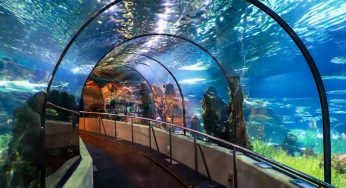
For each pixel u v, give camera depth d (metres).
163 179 7.18
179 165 8.50
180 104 15.91
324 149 4.98
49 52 5.18
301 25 8.16
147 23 7.66
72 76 8.05
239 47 11.32
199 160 7.58
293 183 3.92
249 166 5.20
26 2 3.57
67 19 4.99
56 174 4.44
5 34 3.77
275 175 4.39
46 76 5.08
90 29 6.54
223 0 6.46
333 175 7.86
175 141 9.25
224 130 9.73
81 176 4.54
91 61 10.00
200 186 6.45
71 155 5.77
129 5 5.90
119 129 14.86
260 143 13.53
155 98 17.70
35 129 3.66
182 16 7.35
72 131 6.04
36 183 3.45
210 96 10.35
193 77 17.56
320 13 7.27
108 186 6.64
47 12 4.26
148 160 9.40
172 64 15.02
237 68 15.09
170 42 10.75
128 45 10.74
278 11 7.12
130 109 20.02
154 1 5.97
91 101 21.59
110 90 22.77
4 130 3.68
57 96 5.43
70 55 7.04
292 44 10.48
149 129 11.14
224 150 6.50
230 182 5.99
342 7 6.88
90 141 13.85
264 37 9.88
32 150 3.54
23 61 4.53
